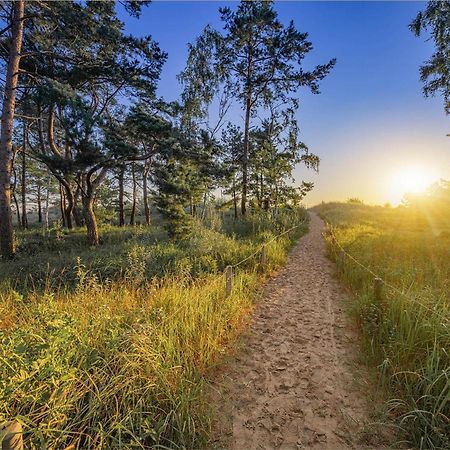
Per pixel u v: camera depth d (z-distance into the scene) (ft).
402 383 10.98
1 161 36.88
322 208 149.89
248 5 61.62
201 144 50.65
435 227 62.28
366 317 16.30
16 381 7.10
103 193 103.76
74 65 44.19
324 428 9.93
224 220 71.31
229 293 20.39
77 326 11.09
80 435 7.43
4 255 36.29
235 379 12.76
